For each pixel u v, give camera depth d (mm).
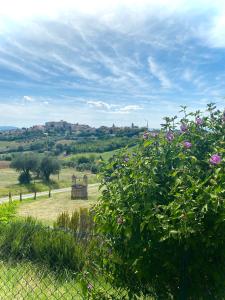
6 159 125938
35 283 6867
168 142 4191
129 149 4395
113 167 4348
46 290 6488
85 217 11273
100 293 4254
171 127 4383
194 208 3441
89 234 8555
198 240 3535
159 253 3758
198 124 4324
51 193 67875
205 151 4188
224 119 4312
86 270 4496
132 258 3900
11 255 8312
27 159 79312
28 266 7902
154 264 3861
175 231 3420
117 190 4082
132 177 4023
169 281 3939
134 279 4098
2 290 6383
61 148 148750
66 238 8516
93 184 79750
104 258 4215
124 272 4113
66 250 8008
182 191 3631
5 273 7336
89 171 101375
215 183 3539
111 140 143875
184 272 3791
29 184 77125
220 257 3678
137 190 3908
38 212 38375
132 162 4184
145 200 3758
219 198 3389
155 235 3688
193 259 3736
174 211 3484
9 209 12719
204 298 3826
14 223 9570
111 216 4031
